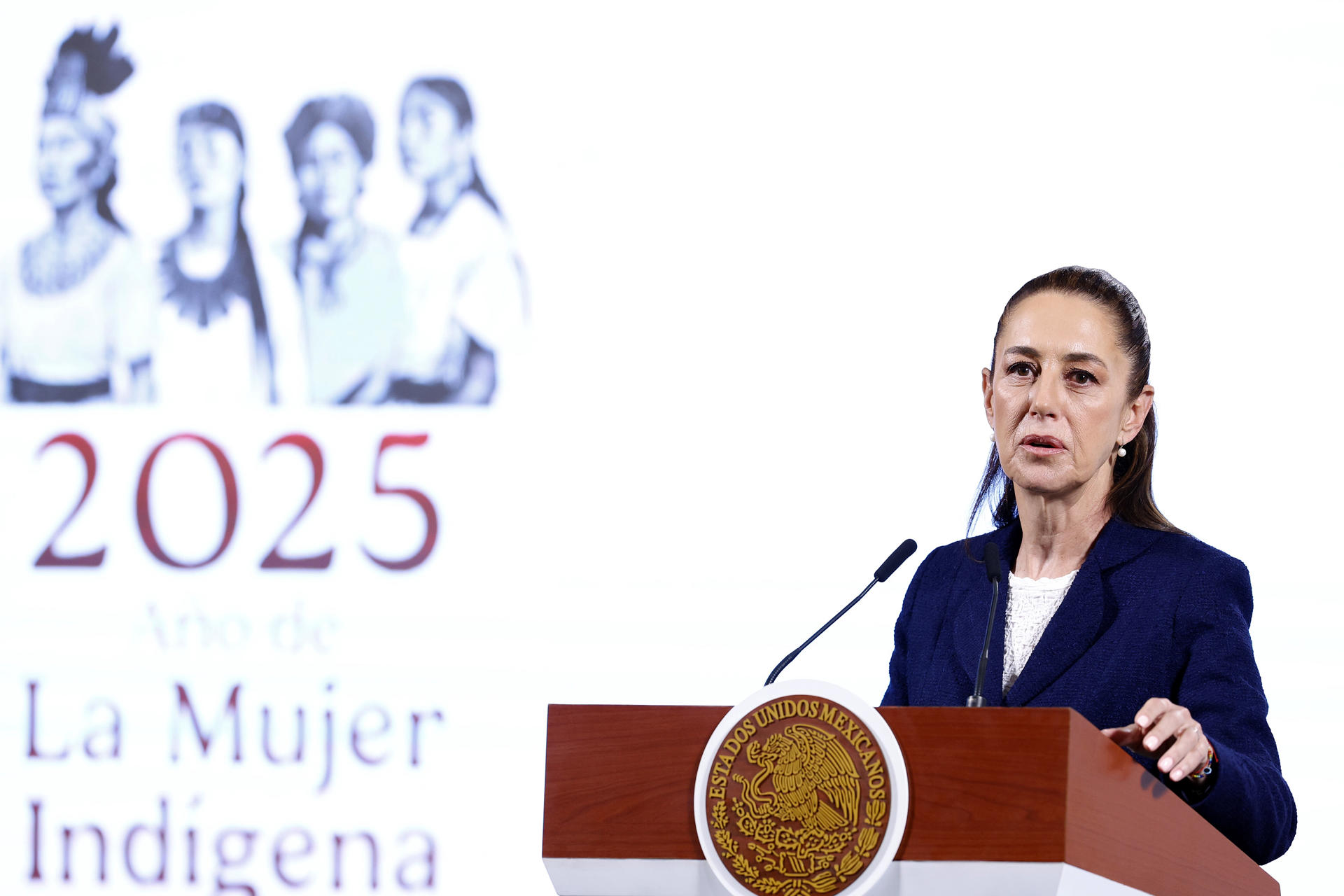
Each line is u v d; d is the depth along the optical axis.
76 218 14.49
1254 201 12.33
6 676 13.59
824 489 12.80
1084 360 6.99
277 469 13.71
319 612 13.34
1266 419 11.89
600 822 5.16
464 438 13.44
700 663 12.73
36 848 13.28
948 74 13.26
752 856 4.93
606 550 13.00
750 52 13.63
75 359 14.19
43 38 14.82
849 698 4.98
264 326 13.98
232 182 14.32
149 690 13.44
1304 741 11.36
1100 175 12.77
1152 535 7.06
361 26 14.34
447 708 13.00
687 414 13.11
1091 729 4.80
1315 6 12.55
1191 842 5.34
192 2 14.65
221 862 13.06
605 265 13.50
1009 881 4.66
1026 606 7.20
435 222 13.88
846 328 13.02
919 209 13.10
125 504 13.82
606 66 13.86
